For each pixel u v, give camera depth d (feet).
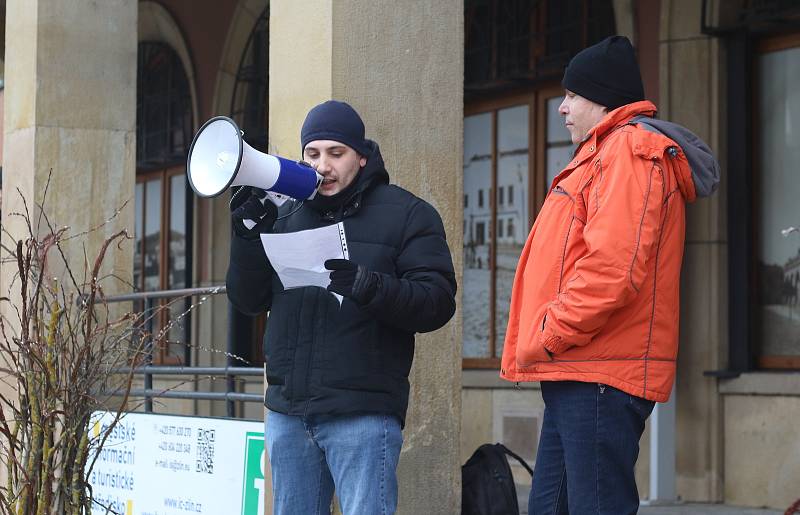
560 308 24.81
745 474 52.85
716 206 54.24
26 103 50.47
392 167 34.81
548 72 61.16
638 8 57.62
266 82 78.89
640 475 55.31
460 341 35.78
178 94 84.64
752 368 54.08
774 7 52.75
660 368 25.31
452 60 36.14
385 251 25.95
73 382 33.63
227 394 38.88
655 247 25.14
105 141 51.16
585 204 25.70
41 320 34.63
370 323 25.82
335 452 25.95
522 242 63.41
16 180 50.98
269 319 26.89
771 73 54.34
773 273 53.98
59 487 33.37
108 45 51.31
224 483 37.91
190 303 83.76
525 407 61.26
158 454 40.70
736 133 54.39
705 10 54.60
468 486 32.83
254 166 24.57
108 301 42.70
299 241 25.02
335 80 34.19
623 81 26.58
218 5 80.69
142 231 90.33
